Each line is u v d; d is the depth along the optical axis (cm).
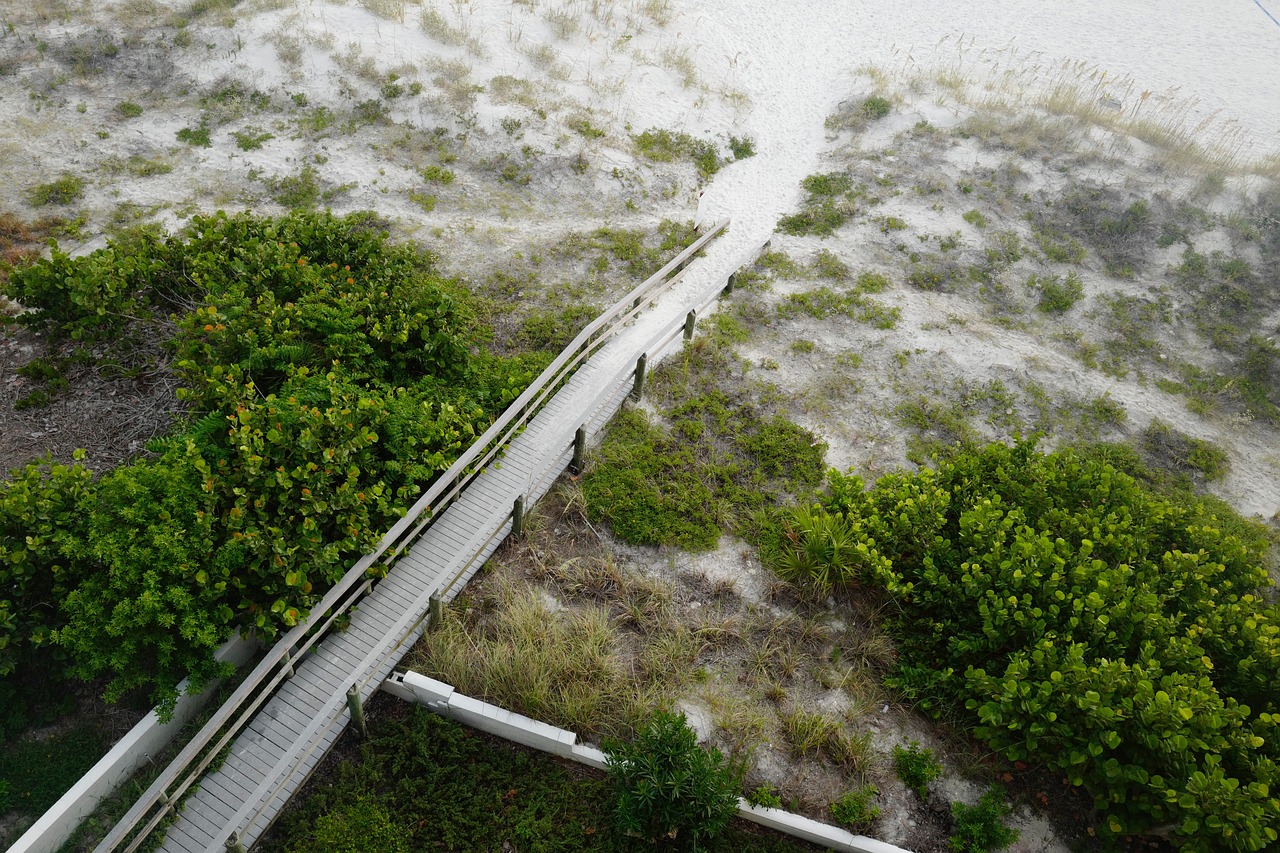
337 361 1016
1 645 757
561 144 1608
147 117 1558
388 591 911
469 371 1133
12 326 1141
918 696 884
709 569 995
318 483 859
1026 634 853
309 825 745
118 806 736
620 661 888
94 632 746
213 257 1109
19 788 757
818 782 815
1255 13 2256
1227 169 1670
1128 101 1900
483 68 1711
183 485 812
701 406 1188
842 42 2008
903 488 995
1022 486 1000
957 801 813
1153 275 1496
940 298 1438
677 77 1805
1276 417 1302
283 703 815
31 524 788
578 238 1471
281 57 1642
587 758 803
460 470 948
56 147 1485
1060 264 1500
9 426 1003
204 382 970
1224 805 672
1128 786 767
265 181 1485
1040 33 2114
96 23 1675
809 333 1345
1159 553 986
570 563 969
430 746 807
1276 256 1527
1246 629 824
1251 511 1170
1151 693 732
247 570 816
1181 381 1343
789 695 881
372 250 1205
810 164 1700
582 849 752
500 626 887
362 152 1556
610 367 1223
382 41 1708
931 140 1714
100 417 1020
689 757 743
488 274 1370
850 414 1223
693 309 1254
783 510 1051
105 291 1084
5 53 1605
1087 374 1335
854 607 969
